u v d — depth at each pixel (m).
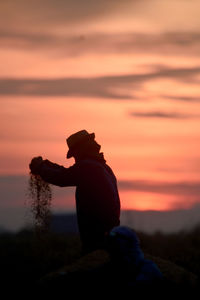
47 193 26.50
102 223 24.47
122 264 19.78
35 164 25.47
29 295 20.94
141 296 19.73
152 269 19.92
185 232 39.09
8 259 26.58
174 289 20.61
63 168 25.12
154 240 36.47
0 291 22.44
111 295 19.72
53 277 20.53
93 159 25.08
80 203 24.72
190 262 28.09
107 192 24.64
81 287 19.86
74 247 31.59
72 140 25.20
